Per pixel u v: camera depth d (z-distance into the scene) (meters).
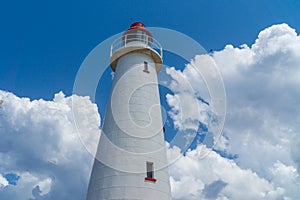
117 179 13.56
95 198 13.55
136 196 13.07
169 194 14.18
